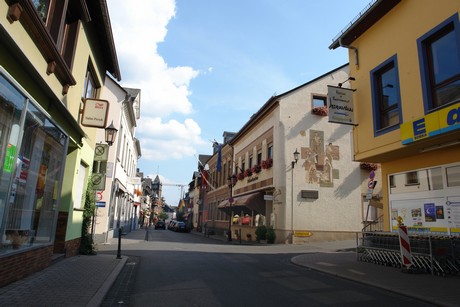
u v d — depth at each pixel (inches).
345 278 381.1
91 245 535.8
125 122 1061.8
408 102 422.6
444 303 262.1
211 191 1859.0
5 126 247.9
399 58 444.1
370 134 488.4
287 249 746.2
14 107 256.1
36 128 306.3
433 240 400.2
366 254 515.2
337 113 512.1
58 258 418.9
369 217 924.0
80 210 509.0
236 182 1333.7
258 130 1131.9
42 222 352.5
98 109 442.6
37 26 270.1
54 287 280.5
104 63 564.1
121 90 940.0
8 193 259.0
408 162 477.1
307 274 411.2
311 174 913.5
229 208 1233.4
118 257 498.9
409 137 402.0
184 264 479.8
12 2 235.0
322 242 876.0
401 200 486.3
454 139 382.9
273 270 439.8
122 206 1219.9
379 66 480.1
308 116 947.3
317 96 972.6
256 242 998.4
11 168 261.7
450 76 377.4
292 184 897.5
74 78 393.4
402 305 265.4
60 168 387.9
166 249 708.0
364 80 510.3
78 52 408.5
